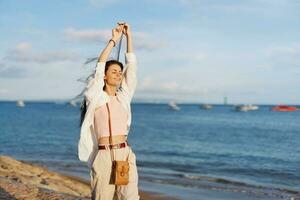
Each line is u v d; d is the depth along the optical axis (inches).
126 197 179.2
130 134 2022.6
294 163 1020.5
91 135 180.9
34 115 4224.9
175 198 540.7
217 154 1230.3
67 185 511.5
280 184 691.4
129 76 188.7
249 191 608.4
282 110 7741.1
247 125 2957.7
